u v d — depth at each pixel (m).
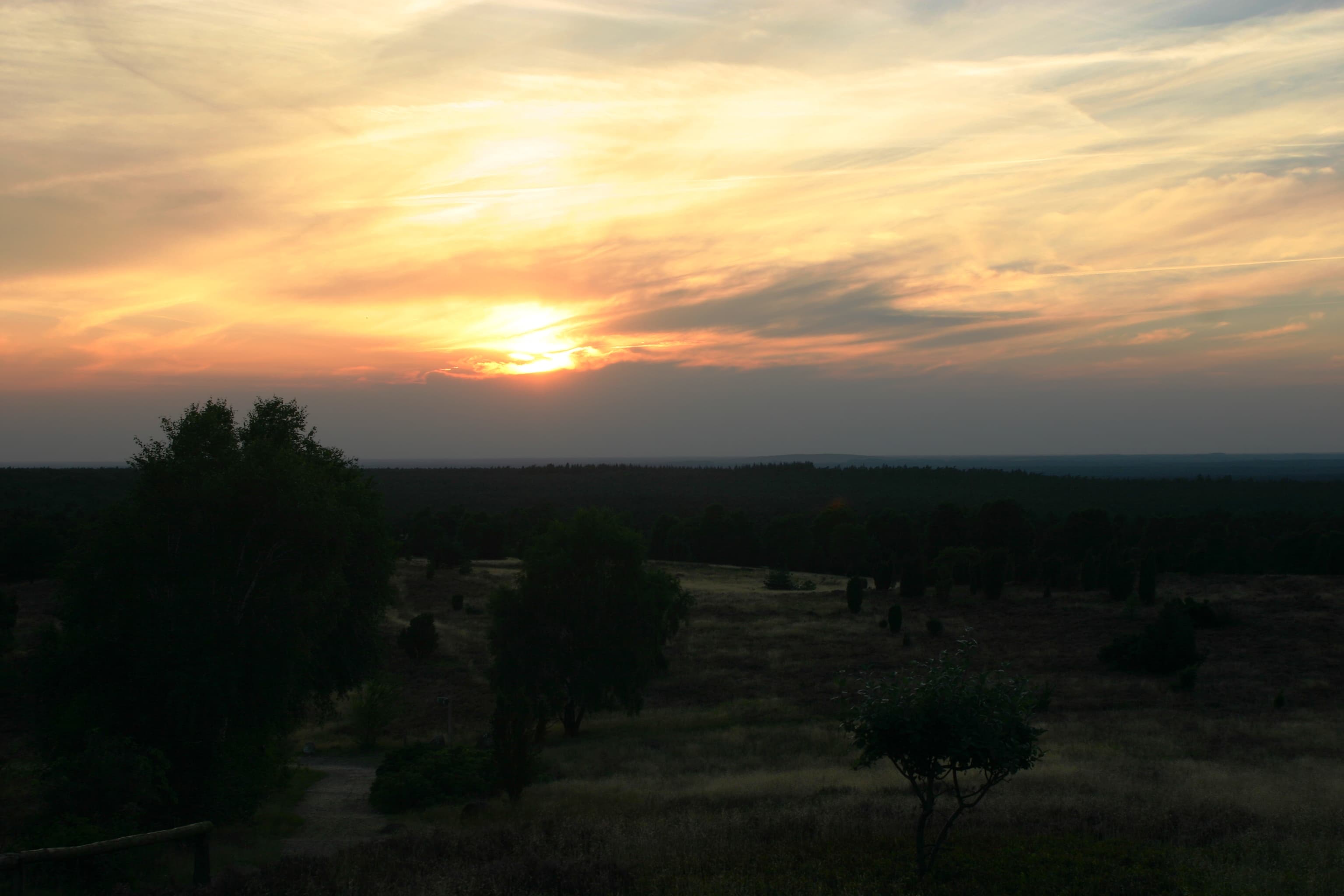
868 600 62.03
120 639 18.95
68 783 14.01
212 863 13.70
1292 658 36.53
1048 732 25.12
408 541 95.44
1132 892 9.63
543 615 34.38
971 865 10.65
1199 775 17.69
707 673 42.84
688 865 11.06
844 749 25.22
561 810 17.92
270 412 25.44
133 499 19.92
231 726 19.38
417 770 21.64
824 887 9.90
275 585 19.64
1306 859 10.79
